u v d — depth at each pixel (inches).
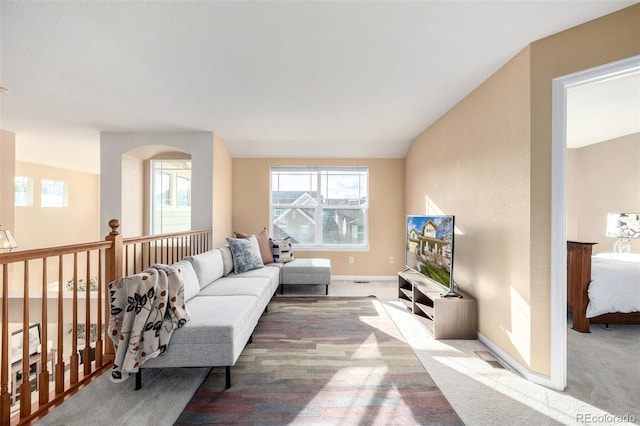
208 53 91.0
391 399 78.0
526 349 87.7
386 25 77.2
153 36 82.0
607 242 184.2
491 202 105.3
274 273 159.8
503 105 98.0
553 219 81.9
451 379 87.3
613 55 73.4
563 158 81.0
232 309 95.1
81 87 115.3
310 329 124.5
